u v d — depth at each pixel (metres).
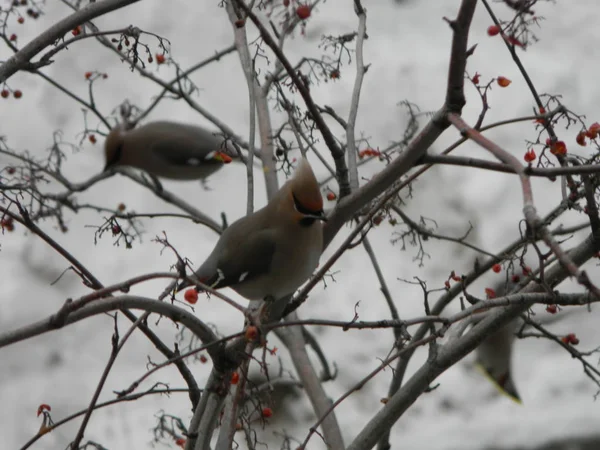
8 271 13.26
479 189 13.52
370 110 14.01
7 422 12.23
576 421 12.14
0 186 7.38
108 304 5.35
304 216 6.55
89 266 13.32
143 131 10.48
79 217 13.52
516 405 12.49
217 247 6.93
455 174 13.64
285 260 6.69
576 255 6.66
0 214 8.46
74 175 13.72
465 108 14.49
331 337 12.77
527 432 12.17
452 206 13.50
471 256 13.23
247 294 6.99
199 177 10.59
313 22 14.27
